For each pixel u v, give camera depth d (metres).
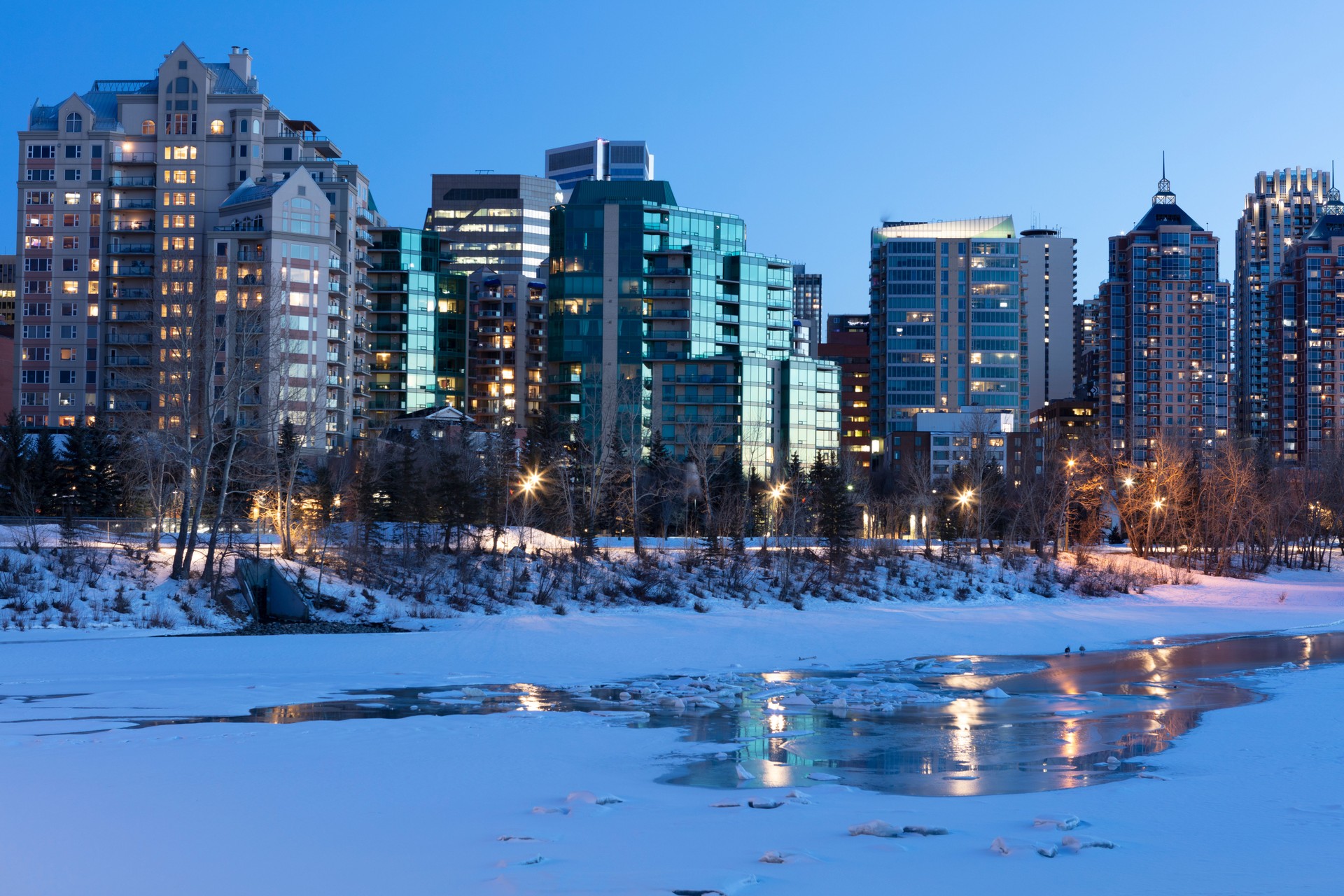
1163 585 106.50
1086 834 21.00
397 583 75.69
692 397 187.62
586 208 190.50
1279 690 45.72
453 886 17.52
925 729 35.75
